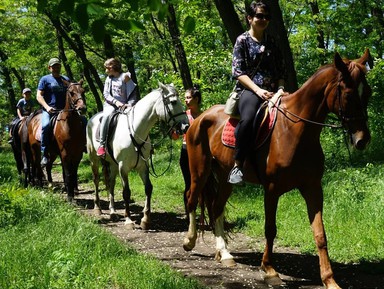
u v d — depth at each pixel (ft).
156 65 74.33
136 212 31.48
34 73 97.96
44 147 34.35
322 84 15.11
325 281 14.97
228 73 51.01
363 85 14.26
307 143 15.49
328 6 56.44
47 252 17.43
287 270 18.37
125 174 27.12
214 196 20.22
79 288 14.35
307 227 23.66
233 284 16.85
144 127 26.66
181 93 50.96
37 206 25.77
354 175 29.07
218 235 20.01
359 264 18.37
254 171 17.08
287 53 32.71
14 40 73.10
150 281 15.31
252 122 16.63
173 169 47.09
